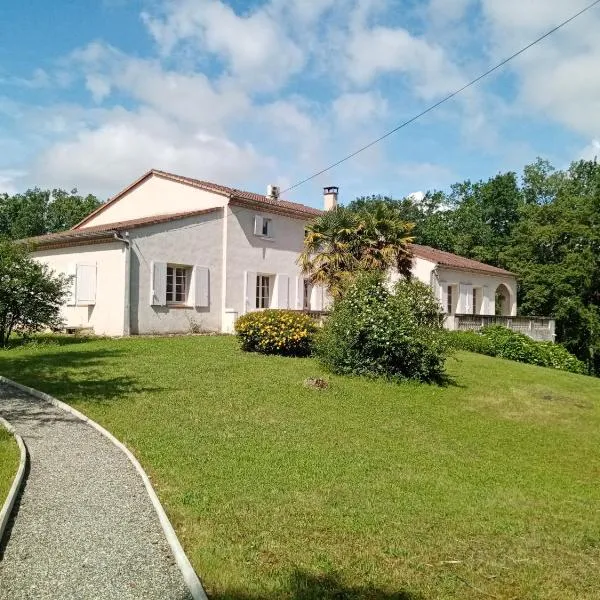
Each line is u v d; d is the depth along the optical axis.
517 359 20.91
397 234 19.03
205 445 6.87
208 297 19.50
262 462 6.43
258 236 21.48
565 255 34.78
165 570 3.90
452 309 27.45
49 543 4.22
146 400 8.98
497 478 7.04
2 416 7.77
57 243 18.73
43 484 5.40
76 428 7.36
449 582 4.11
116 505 4.97
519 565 4.52
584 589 4.20
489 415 10.84
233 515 4.89
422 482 6.41
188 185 21.17
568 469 7.97
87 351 13.62
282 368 12.54
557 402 12.69
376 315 12.57
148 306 17.45
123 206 23.66
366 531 4.85
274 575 3.93
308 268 19.75
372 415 9.50
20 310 14.88
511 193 45.34
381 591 3.88
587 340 34.00
